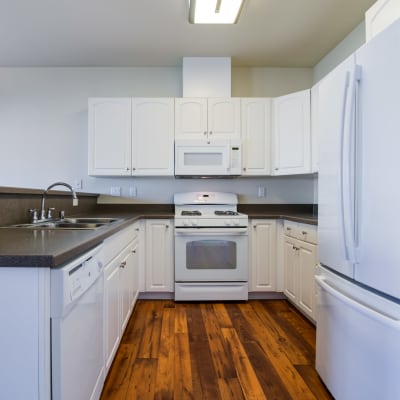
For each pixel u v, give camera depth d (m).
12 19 2.38
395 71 0.96
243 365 1.74
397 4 1.35
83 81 3.29
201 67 3.05
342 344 1.31
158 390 1.51
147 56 3.04
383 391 1.03
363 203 1.13
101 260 1.34
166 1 2.17
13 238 1.18
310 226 2.21
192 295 2.75
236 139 2.93
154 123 2.96
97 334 1.29
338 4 2.21
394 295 0.97
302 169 2.74
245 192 3.33
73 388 0.97
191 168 2.92
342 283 1.33
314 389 1.53
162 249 2.80
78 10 2.26
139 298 2.86
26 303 0.84
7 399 0.84
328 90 1.44
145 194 3.32
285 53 2.99
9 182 3.26
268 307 2.67
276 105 2.96
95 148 2.94
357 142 1.15
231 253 2.76
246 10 2.27
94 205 3.22
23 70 3.26
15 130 3.27
